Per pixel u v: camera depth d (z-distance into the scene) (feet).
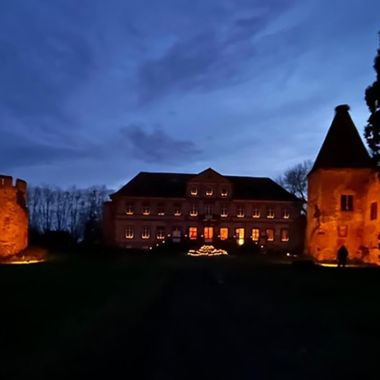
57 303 54.65
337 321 46.98
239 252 194.80
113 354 34.12
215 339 39.29
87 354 33.83
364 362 32.58
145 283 82.43
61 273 95.35
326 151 174.29
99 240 268.62
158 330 42.91
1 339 36.58
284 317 49.52
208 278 94.22
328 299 63.00
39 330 40.01
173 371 30.27
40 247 170.81
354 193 166.81
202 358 33.35
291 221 244.22
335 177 167.73
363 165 168.45
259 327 44.57
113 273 99.50
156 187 245.86
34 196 362.33
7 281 77.46
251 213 243.81
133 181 248.52
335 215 165.99
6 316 45.44
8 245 140.46
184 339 39.32
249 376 29.40
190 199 241.96
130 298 62.54
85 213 367.45
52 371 29.78
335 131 176.04
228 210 242.99
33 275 89.35
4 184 139.85
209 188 243.81
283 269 113.50
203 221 239.09
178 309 55.01
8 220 140.46
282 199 245.65
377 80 123.95
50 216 363.97
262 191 250.98
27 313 47.32
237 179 257.55
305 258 167.94
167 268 117.91
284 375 29.68
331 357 33.71
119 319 47.52
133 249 193.77
